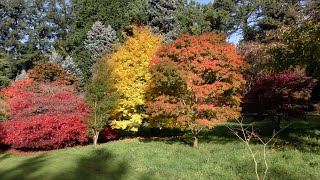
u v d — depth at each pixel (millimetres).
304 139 14758
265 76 18750
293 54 12930
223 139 17219
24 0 53406
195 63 14977
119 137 22891
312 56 12344
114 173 11609
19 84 27656
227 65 15188
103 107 18875
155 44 20625
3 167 12812
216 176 10203
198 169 11234
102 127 19531
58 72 30828
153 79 16125
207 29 38250
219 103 16047
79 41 46406
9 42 49500
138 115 20375
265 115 19219
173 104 15555
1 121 21656
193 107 15133
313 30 11281
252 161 11008
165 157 13508
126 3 48719
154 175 11180
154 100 19047
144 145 16781
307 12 13297
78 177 10883
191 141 17500
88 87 19266
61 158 14008
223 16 40750
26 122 17828
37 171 11445
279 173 9594
